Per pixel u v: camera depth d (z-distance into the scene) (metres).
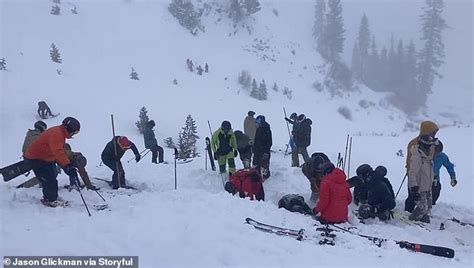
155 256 5.79
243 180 10.17
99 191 10.04
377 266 6.02
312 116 47.34
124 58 44.34
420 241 8.23
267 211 8.53
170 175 12.88
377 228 8.71
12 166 7.97
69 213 7.68
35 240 6.00
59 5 48.47
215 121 35.72
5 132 25.20
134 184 11.63
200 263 5.67
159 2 57.69
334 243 7.03
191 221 6.98
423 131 9.34
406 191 15.05
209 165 14.84
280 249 6.29
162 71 44.53
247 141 12.93
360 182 10.27
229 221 7.20
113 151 10.82
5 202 7.94
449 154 24.39
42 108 27.52
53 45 37.69
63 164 7.58
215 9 61.97
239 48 58.28
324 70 64.38
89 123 28.42
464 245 8.37
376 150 26.16
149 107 34.16
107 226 6.75
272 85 52.72
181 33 54.59
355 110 57.41
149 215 7.40
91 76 37.56
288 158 17.33
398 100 69.19
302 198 9.74
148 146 16.95
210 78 47.69
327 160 10.88
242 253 6.00
